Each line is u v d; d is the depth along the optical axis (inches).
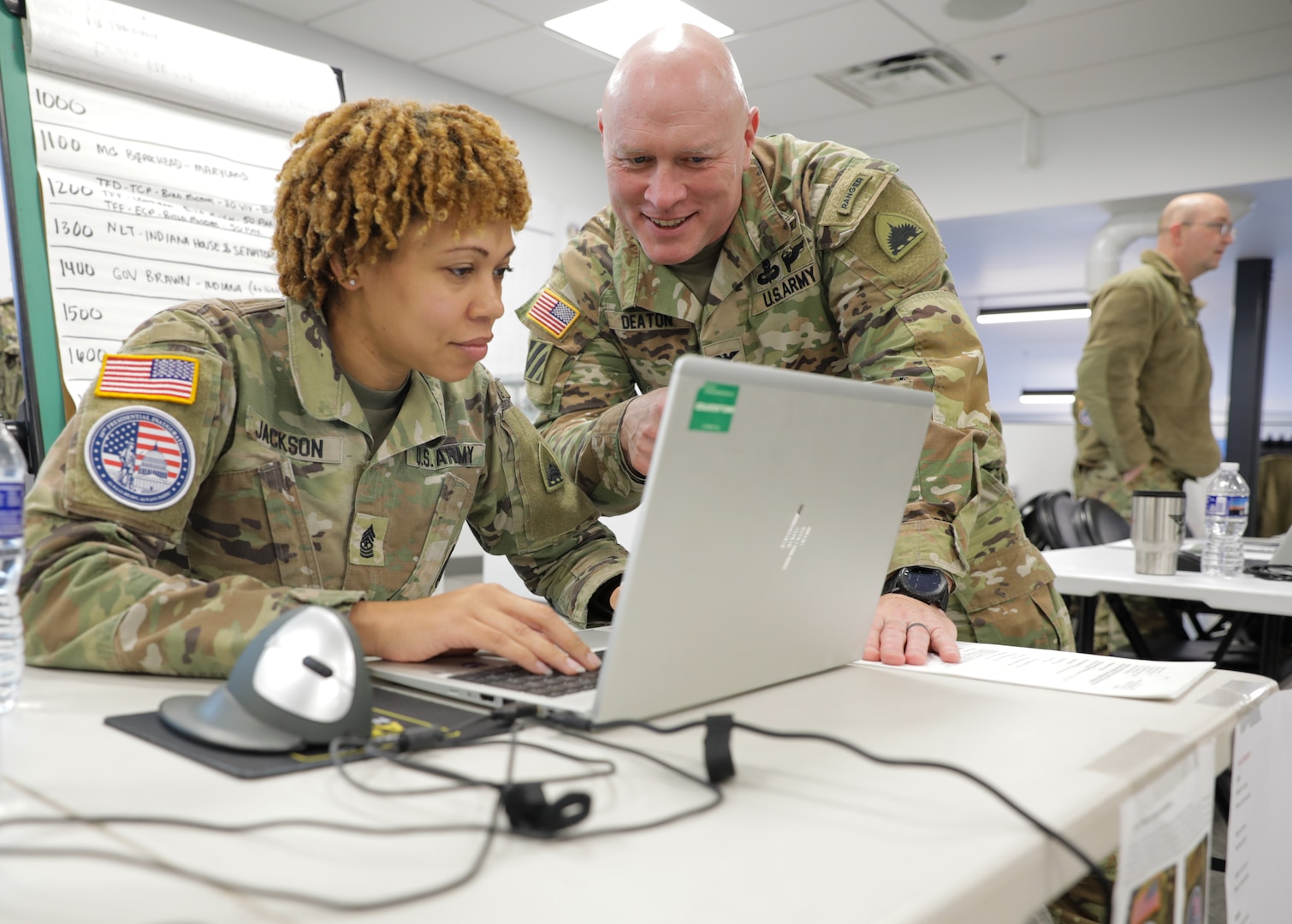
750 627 26.8
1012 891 16.7
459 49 156.3
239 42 61.9
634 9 143.8
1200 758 24.7
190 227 57.1
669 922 14.0
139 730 22.9
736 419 22.8
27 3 51.8
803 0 138.1
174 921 13.5
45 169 51.3
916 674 31.8
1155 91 173.2
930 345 47.4
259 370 36.6
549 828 17.3
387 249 35.3
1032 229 210.1
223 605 29.0
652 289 53.9
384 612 31.0
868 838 17.5
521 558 45.0
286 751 21.5
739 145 48.5
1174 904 23.4
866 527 29.5
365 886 14.9
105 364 33.2
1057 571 76.8
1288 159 166.6
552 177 189.9
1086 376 122.8
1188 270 127.6
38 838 16.4
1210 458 125.7
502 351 177.5
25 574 29.7
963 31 147.7
